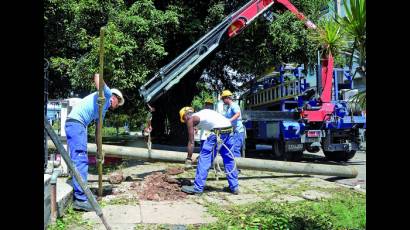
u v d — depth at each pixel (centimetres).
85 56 1077
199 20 1392
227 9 1418
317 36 580
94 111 582
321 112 1174
